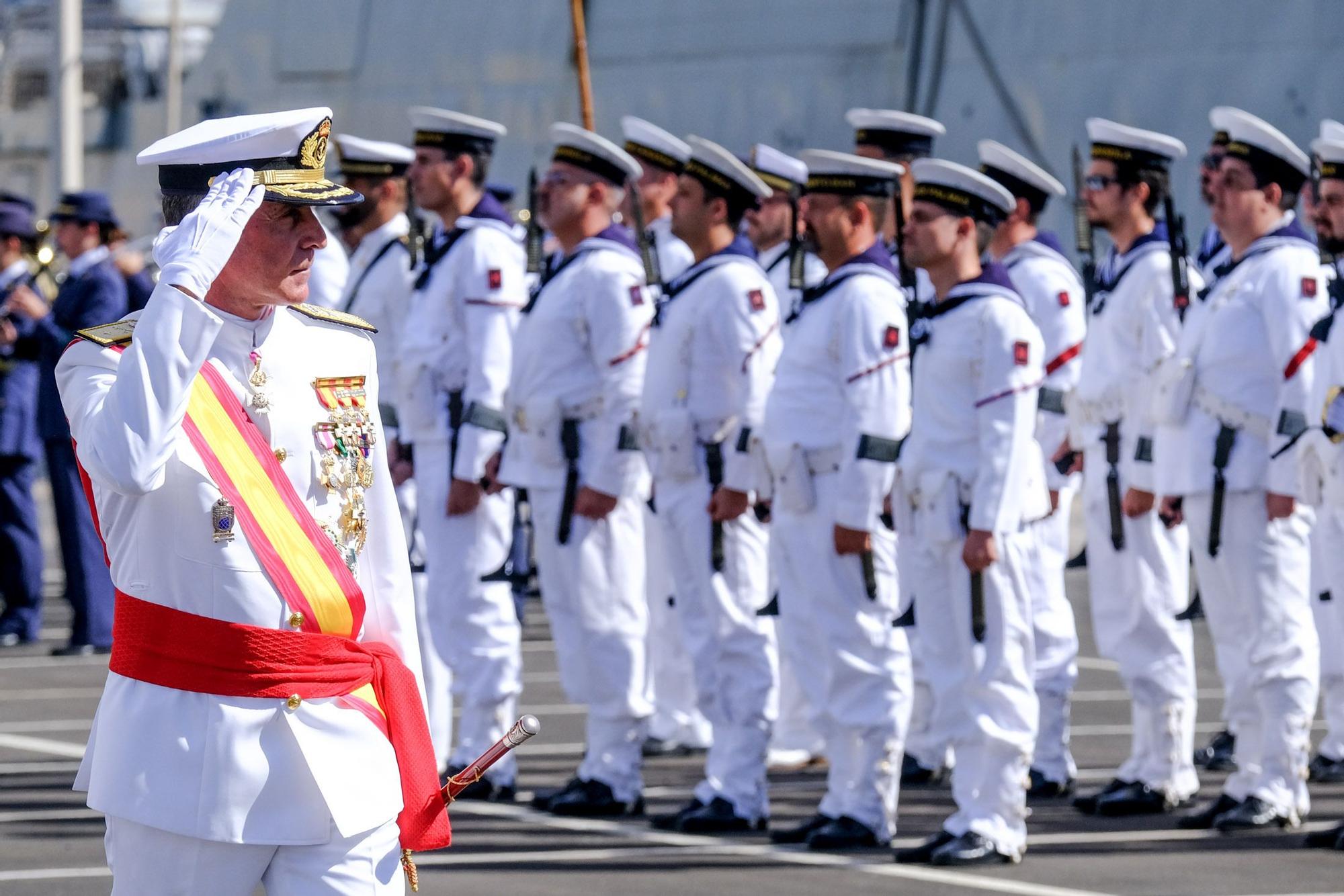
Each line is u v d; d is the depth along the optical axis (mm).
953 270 23438
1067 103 62844
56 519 40594
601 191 26641
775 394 24281
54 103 72438
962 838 23141
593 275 26125
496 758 13016
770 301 25531
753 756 25422
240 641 12430
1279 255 24828
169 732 12422
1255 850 23984
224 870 12500
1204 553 25203
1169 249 27344
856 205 23938
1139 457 26531
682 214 25734
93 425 12008
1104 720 34188
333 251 28531
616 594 26203
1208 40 59594
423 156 27844
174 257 12047
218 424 12586
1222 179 25328
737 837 24828
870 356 23422
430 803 13047
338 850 12656
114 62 91625
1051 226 62906
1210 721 34250
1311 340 24281
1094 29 62156
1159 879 22406
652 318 26125
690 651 25906
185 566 12461
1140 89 61125
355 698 12914
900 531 23828
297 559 12602
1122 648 26953
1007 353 22703
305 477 12891
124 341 12547
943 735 23688
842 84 68500
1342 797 27516
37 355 42656
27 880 22141
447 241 27625
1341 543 24125
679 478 25484
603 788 26234
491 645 27500
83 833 24641
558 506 26203
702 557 25453
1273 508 24609
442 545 27594
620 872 22719
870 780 24203
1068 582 53000
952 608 23484
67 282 39688
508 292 27297
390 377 28453
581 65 34719
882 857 23547
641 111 74188
